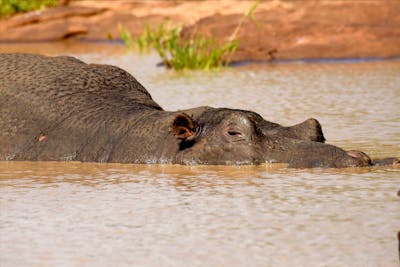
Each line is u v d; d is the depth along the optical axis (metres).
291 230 12.57
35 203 14.45
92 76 19.83
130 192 15.05
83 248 12.00
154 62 33.84
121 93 19.53
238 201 14.21
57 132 18.38
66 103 18.88
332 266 11.08
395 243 11.87
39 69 19.77
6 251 11.93
